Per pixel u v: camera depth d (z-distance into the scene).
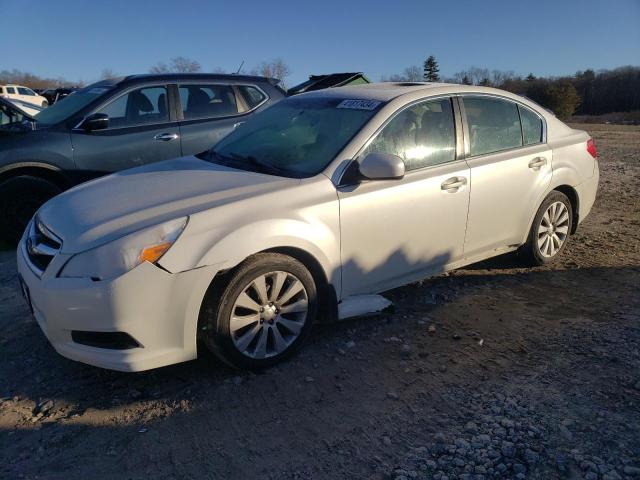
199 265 2.95
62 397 3.09
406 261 3.93
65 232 3.06
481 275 4.90
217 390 3.12
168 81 6.62
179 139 6.53
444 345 3.62
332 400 3.03
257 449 2.64
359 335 3.76
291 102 4.58
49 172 5.91
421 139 3.99
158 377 3.27
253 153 4.02
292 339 3.40
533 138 4.82
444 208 4.04
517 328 3.86
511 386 3.12
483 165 4.29
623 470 2.42
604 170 11.18
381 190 3.68
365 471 2.48
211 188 3.37
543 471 2.44
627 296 4.40
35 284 3.01
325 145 3.76
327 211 3.44
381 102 3.93
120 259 2.82
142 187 3.53
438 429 2.76
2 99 5.80
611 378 3.15
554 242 5.11
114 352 2.91
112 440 2.72
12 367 3.40
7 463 2.56
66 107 6.41
